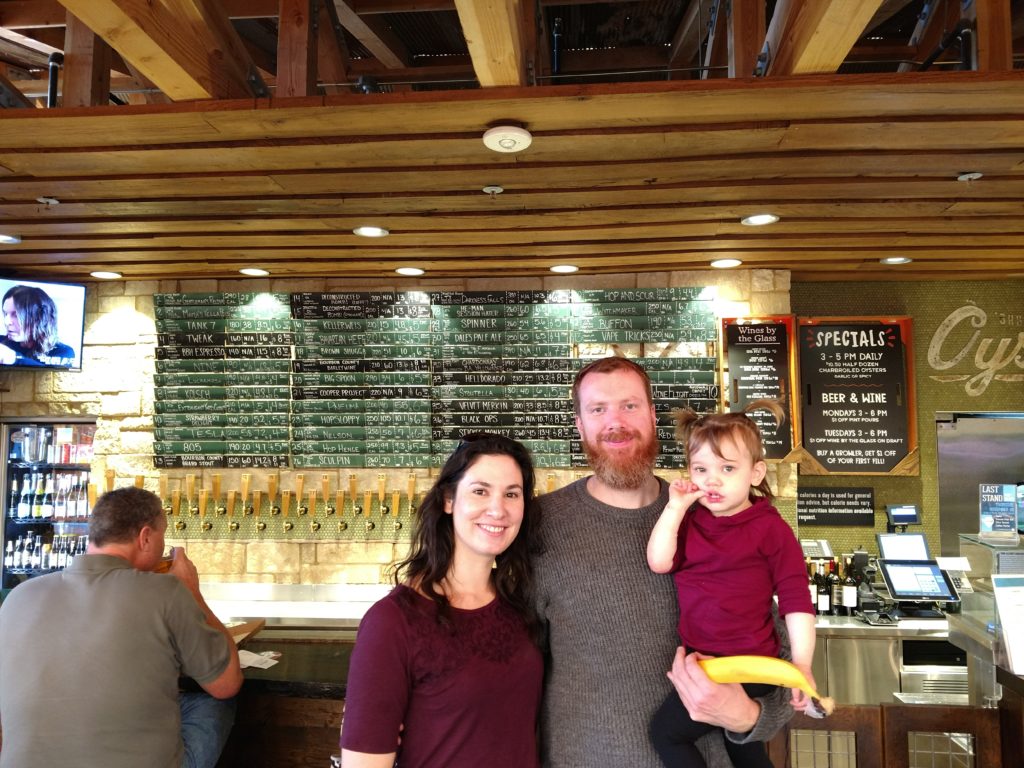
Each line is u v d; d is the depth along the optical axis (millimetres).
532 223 3400
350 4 3240
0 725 2012
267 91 2424
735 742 1626
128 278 4598
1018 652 2074
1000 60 2074
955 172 2744
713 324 4410
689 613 1688
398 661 1479
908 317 4645
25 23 3166
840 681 3932
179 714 2111
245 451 4586
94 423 4895
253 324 4594
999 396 4676
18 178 2781
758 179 2840
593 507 1809
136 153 2523
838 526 4688
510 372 4512
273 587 4574
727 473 1751
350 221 3355
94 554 2150
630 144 2471
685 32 3611
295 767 2539
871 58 3205
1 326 4254
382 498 4535
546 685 1722
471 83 3877
